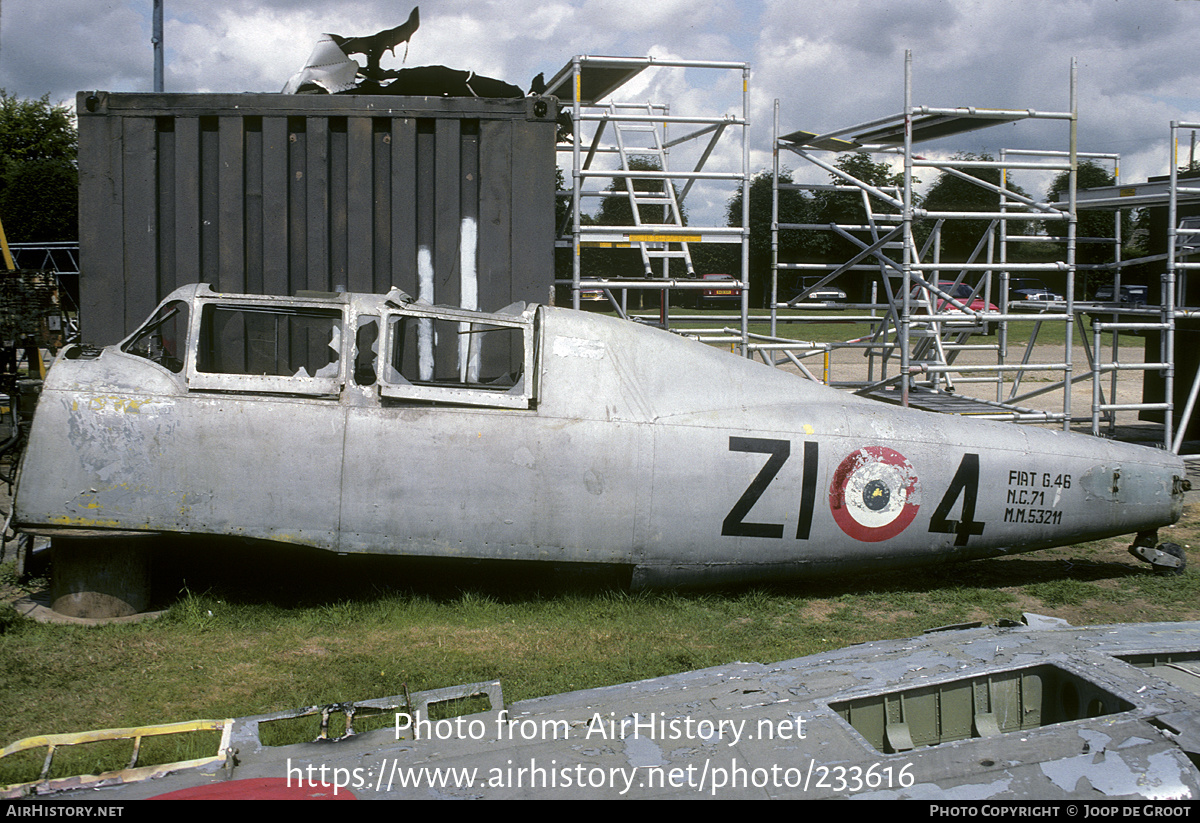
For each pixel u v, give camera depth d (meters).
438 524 5.16
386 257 6.99
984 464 5.81
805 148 10.14
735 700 2.83
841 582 6.24
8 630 4.87
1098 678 2.85
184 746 3.56
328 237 6.92
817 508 5.58
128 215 6.86
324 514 5.07
